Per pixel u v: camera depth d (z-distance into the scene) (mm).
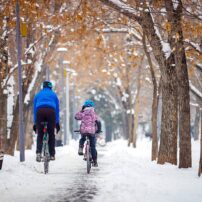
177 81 23516
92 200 14016
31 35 33781
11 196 14789
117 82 77562
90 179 18953
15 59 38812
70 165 25656
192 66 37500
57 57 75000
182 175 20312
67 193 15383
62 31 37781
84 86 113125
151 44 24531
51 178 19172
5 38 31141
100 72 84062
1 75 31281
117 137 148375
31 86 35062
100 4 31484
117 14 34438
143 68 66438
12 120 33906
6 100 32281
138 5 23562
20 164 22281
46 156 20984
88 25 35125
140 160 31844
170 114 25766
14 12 30250
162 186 16500
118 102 105250
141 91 92938
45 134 21062
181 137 23547
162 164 25891
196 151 47656
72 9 32781
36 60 35906
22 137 24562
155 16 27422
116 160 30172
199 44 26828
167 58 24750
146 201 13562
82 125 22641
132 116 75250
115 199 13992
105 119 132875
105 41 61250
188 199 14016
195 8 21938
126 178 18453
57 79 86062
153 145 34094
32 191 15789
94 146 22984
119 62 68812
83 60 75125
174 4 21453
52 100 21203
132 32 36031
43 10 31391
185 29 23844
